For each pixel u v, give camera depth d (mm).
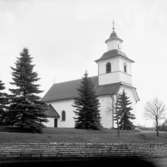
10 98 23438
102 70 41750
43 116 24031
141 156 21391
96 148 19781
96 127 29625
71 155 18609
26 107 23234
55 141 19516
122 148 20875
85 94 30781
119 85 38062
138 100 43250
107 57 40812
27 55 25047
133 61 42250
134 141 23531
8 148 16516
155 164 17328
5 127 24141
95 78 44312
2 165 14922
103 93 38219
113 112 35469
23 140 18531
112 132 29031
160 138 27141
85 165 15977
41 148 17656
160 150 22500
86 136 22938
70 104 42188
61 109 43594
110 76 40250
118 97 36438
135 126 37781
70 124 41312
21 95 23750
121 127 34000
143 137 26609
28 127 22625
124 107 34438
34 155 17281
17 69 24328
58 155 18125
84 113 29625
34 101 23766
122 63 40344
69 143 18797
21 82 23938
